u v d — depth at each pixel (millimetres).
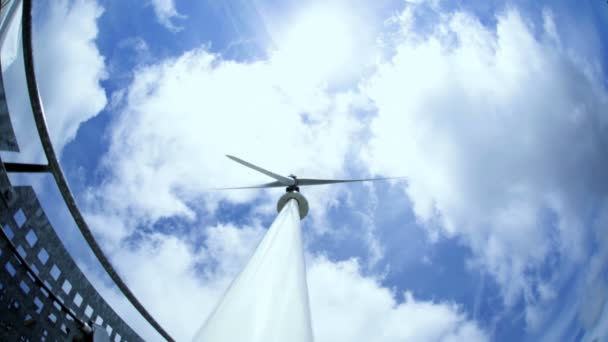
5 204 11633
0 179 11297
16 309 12531
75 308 15164
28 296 13008
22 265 12664
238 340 8031
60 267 14227
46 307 13703
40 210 12984
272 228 15586
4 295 12039
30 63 11359
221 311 8961
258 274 10617
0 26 10023
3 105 10852
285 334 8328
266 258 11945
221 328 8336
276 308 9039
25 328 12875
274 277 10461
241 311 8797
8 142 11258
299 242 14344
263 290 9680
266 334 8203
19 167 12484
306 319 9148
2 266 11922
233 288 10031
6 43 11375
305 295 10289
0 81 10781
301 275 11289
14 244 12141
